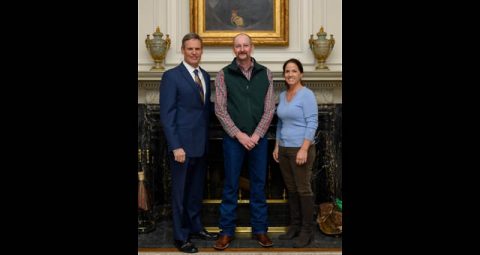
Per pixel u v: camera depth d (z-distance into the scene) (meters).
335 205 3.90
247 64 3.45
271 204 4.11
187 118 3.44
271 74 3.54
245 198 4.20
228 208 3.51
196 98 3.45
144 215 3.91
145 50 4.17
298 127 3.44
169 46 4.08
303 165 3.44
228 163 3.48
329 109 3.98
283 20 4.12
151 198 3.94
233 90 3.42
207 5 4.13
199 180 3.66
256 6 4.13
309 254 3.42
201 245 3.61
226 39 4.11
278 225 4.09
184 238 3.47
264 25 4.14
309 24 4.17
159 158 4.05
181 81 3.42
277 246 3.58
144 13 4.17
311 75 3.86
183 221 3.63
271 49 4.16
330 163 4.00
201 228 3.78
